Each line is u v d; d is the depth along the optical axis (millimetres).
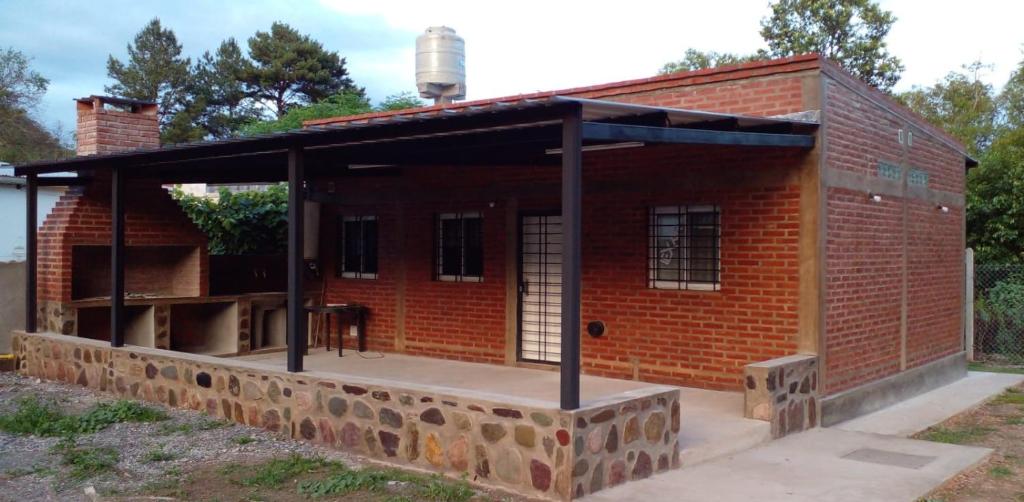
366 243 12273
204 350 11758
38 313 10875
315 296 12547
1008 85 28938
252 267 12539
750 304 8586
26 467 6562
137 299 10766
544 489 5668
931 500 5836
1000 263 15461
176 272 11805
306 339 12234
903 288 10117
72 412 8539
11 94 35312
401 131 6715
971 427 8750
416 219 11500
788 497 5777
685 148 9023
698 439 6918
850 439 7574
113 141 11617
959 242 12227
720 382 8805
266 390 7742
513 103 5719
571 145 5688
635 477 6043
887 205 9695
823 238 8172
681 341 9094
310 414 7340
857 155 8930
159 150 8469
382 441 6746
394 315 11781
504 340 10586
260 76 41406
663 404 6309
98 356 9641
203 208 13148
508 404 5891
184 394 8625
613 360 9617
